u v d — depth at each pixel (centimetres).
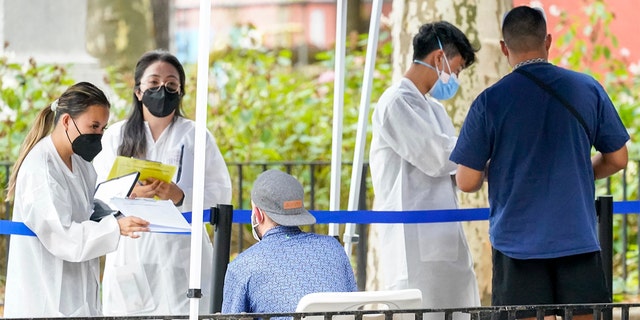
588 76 1052
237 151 1989
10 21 2736
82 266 1036
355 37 2386
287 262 919
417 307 867
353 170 1325
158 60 1190
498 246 1030
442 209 1216
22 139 1956
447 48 1194
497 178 1034
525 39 1035
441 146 1188
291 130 2033
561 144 1017
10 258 1035
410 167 1221
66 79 2102
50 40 2752
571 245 1007
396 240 1234
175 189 1146
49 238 997
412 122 1185
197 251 871
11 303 1027
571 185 1014
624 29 2570
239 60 2225
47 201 992
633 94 2233
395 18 1631
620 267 1883
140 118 1204
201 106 891
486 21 1576
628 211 1275
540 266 1019
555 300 1025
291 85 2147
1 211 1802
